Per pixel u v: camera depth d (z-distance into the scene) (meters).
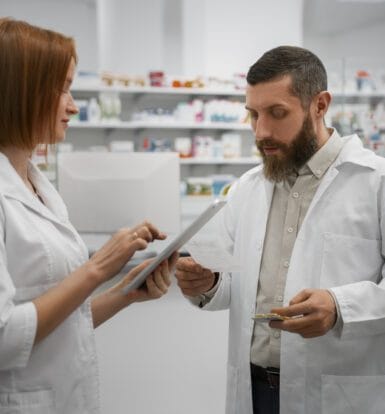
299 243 1.52
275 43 7.23
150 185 3.15
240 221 1.71
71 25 8.47
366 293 1.38
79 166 3.11
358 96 4.81
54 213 1.29
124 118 6.77
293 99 1.43
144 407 2.60
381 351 1.50
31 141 1.14
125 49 7.54
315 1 8.48
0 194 1.10
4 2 8.23
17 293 1.12
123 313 2.91
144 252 3.17
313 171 1.53
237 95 6.59
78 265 1.24
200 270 1.53
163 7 8.11
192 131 6.81
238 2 7.09
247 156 6.91
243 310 1.60
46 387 1.17
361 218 1.47
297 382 1.48
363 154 1.53
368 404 1.49
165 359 2.84
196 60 7.33
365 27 9.64
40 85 1.11
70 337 1.21
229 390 1.67
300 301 1.32
